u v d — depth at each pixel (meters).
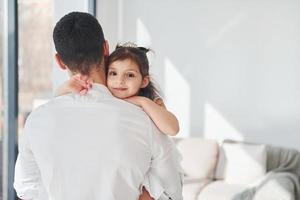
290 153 4.27
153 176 1.21
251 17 4.69
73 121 1.16
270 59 4.65
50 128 1.17
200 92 4.94
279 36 4.61
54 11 3.82
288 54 4.59
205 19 4.86
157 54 5.06
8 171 3.35
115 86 1.22
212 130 4.92
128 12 5.13
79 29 1.17
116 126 1.14
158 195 1.20
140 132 1.16
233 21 4.76
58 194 1.17
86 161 1.14
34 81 3.56
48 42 3.74
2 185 3.37
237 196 3.69
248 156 4.21
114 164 1.13
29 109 3.52
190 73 4.96
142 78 1.27
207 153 4.44
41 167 1.19
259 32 4.68
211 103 4.90
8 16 3.26
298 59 4.55
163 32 5.03
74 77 1.21
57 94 1.23
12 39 3.27
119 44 1.42
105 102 1.16
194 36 4.92
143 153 1.16
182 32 4.96
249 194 3.69
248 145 4.31
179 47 4.98
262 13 4.65
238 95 4.79
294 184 3.74
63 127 1.16
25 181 1.27
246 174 4.17
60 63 1.23
